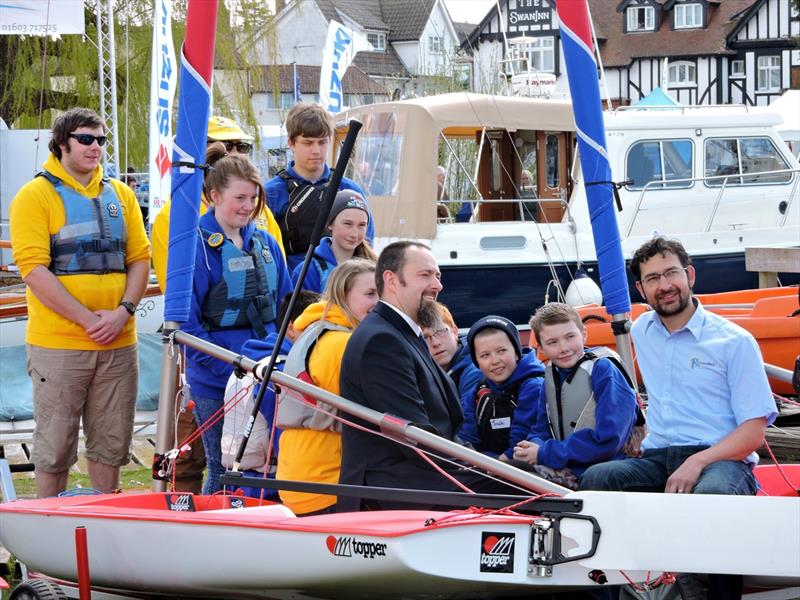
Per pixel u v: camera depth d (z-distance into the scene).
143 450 9.74
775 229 14.28
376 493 4.59
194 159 6.03
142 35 25.31
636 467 5.11
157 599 5.30
